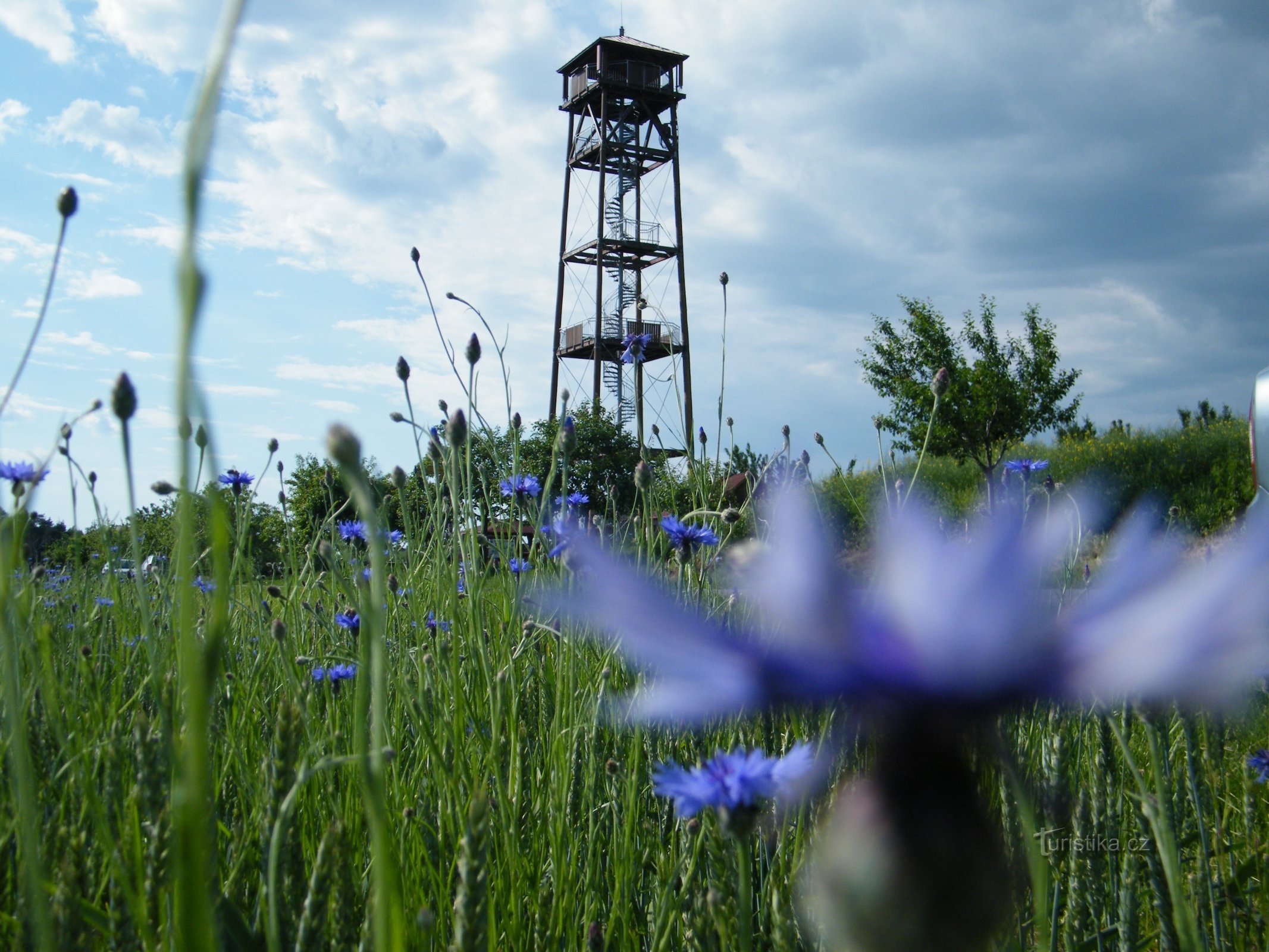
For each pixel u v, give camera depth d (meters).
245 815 2.11
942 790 0.52
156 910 1.49
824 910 0.58
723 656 0.44
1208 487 14.91
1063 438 26.19
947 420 25.91
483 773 2.37
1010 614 0.42
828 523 0.47
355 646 3.40
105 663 2.99
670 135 34.34
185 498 0.59
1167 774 2.11
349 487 0.88
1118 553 0.42
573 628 2.48
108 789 1.85
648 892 2.32
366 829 2.09
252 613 3.57
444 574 3.20
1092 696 0.40
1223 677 0.37
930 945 0.53
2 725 1.97
